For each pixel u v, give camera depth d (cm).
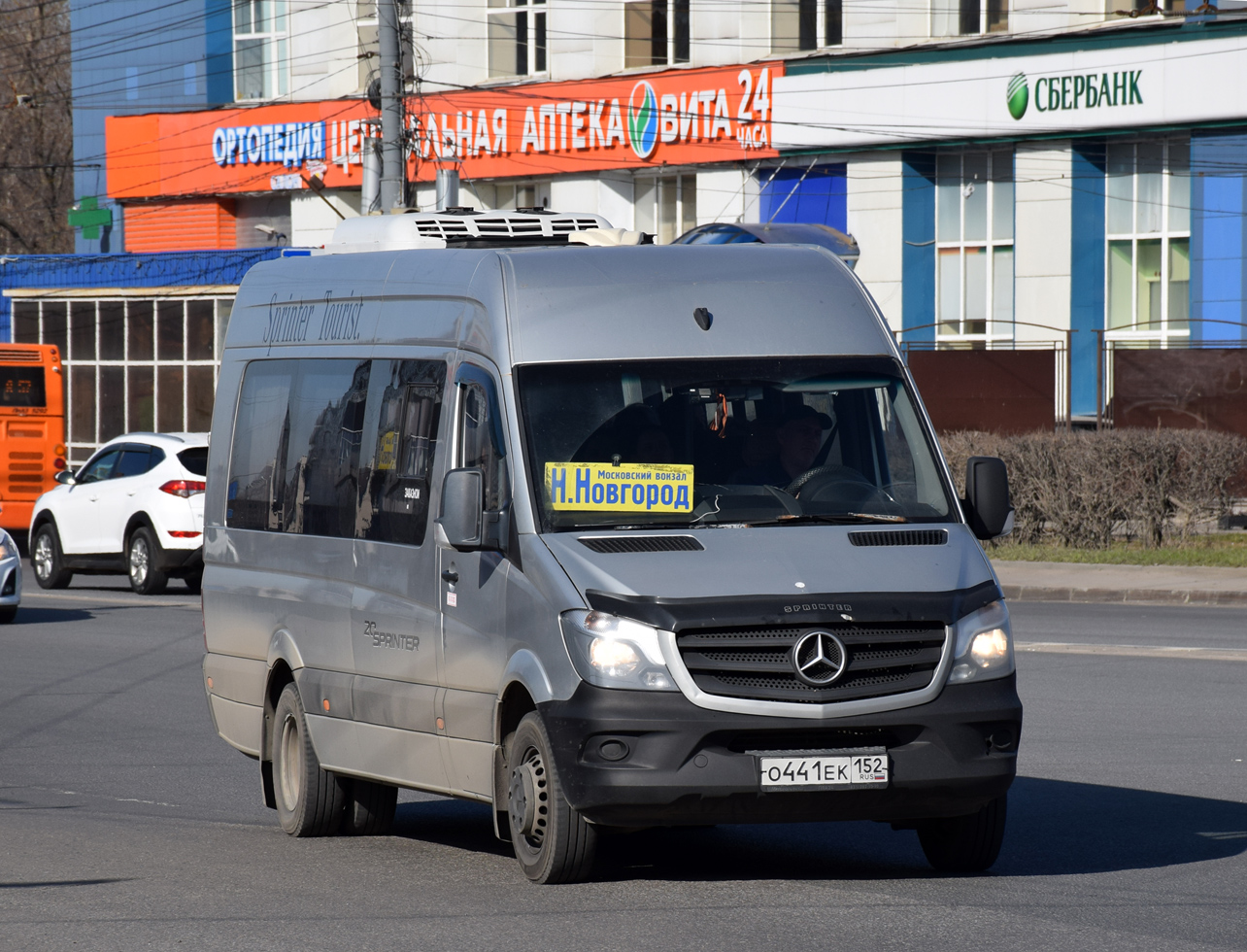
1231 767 2783
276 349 2620
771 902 1875
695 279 2164
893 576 1892
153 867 2186
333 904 1930
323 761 2377
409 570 2183
